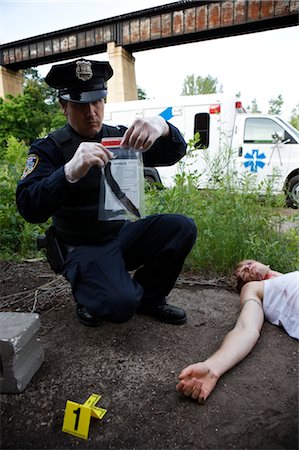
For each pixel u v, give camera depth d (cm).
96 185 144
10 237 281
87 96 138
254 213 262
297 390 123
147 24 912
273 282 173
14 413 112
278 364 138
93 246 150
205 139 616
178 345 150
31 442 101
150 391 121
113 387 123
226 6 812
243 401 116
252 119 577
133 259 167
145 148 134
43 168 138
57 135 147
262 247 240
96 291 135
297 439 101
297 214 253
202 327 167
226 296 206
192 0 838
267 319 173
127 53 992
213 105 607
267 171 553
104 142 134
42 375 129
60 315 178
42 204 124
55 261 158
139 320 171
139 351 145
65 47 1055
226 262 243
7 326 124
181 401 116
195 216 248
